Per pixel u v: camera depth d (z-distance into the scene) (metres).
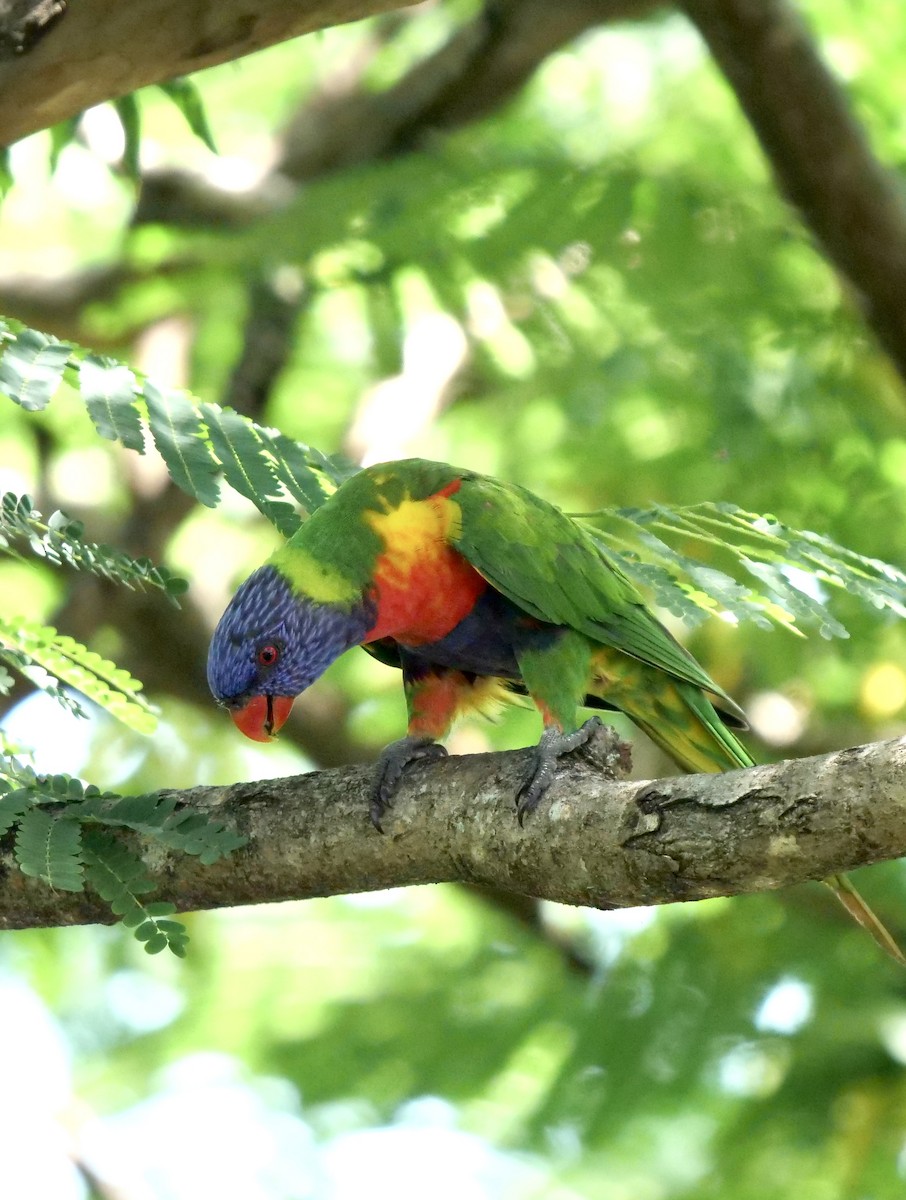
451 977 11.08
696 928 10.23
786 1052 9.66
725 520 8.03
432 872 5.14
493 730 11.23
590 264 10.09
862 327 10.64
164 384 5.56
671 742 7.29
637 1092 9.60
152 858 5.20
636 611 6.78
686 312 10.51
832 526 10.46
